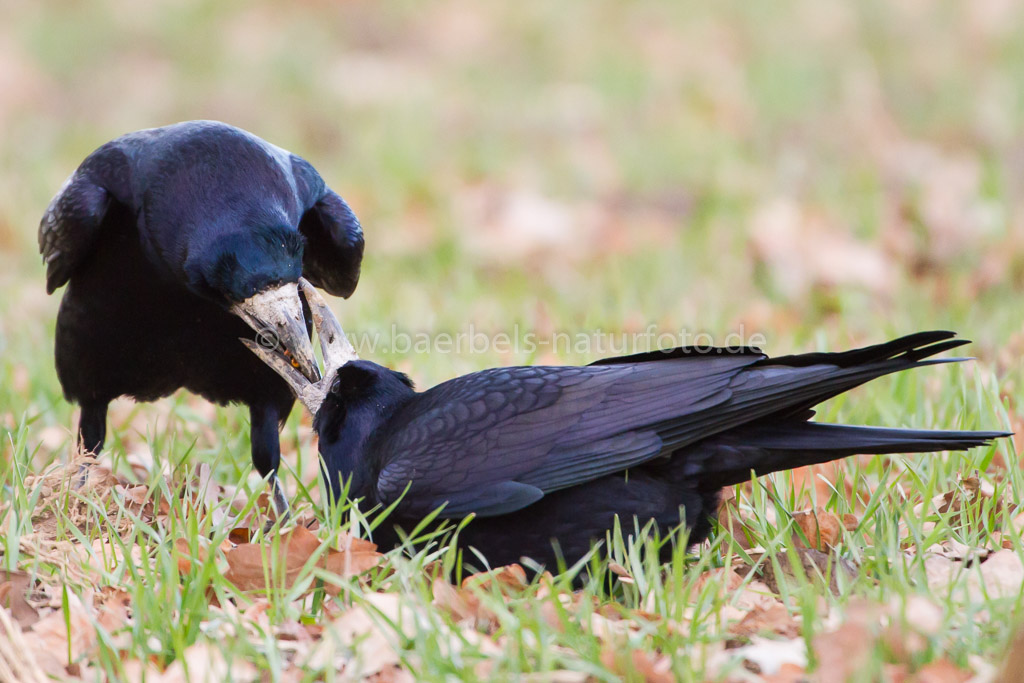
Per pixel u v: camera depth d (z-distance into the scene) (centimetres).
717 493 825
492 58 3400
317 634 699
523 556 802
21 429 972
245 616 698
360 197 2230
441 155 2550
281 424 1046
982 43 3334
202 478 945
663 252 1917
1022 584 699
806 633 653
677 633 664
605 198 2305
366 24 3653
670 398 783
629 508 789
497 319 1542
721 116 2806
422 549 794
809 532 830
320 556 749
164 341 995
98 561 790
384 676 654
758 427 796
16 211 2111
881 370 754
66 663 682
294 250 909
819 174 2394
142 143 980
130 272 969
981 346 1367
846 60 3212
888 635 648
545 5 3747
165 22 3581
